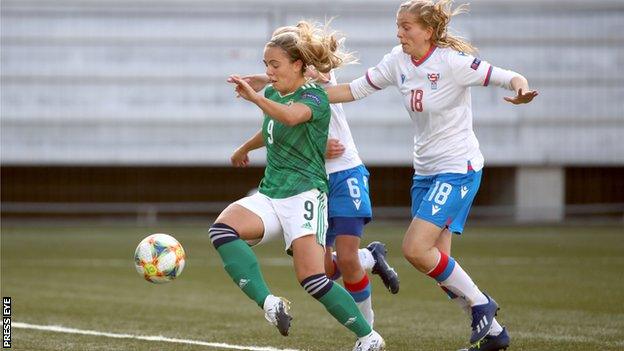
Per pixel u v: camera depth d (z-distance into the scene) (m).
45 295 38.06
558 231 86.56
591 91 108.56
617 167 113.12
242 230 21.00
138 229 89.06
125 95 106.56
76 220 107.25
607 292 39.50
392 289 26.22
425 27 23.03
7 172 108.50
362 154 107.31
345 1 106.94
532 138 108.25
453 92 23.12
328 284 21.12
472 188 23.48
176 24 107.00
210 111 107.06
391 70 23.95
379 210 111.81
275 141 21.52
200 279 45.53
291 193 21.25
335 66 22.22
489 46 108.00
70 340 26.45
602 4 108.31
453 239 76.38
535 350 25.14
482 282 43.75
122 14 106.50
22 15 105.62
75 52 106.19
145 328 29.02
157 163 106.50
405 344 26.33
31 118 105.69
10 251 62.91
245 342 26.34
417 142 24.06
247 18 107.44
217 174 111.62
